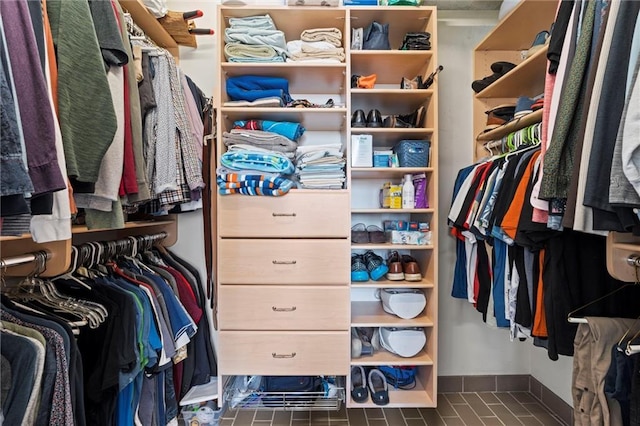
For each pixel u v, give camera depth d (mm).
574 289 1188
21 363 801
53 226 898
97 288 1248
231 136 1735
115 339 1126
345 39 1746
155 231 2047
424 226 1841
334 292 1683
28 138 719
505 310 1485
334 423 1775
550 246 1216
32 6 787
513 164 1405
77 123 894
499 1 2072
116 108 1078
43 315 954
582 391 1067
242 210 1676
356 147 1776
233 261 1674
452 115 2160
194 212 2123
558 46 1077
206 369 1844
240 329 1681
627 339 993
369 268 1878
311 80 1909
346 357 1683
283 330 1680
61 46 868
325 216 1687
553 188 966
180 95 1528
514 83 1824
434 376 1745
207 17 2113
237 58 1717
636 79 726
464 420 1810
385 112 2125
